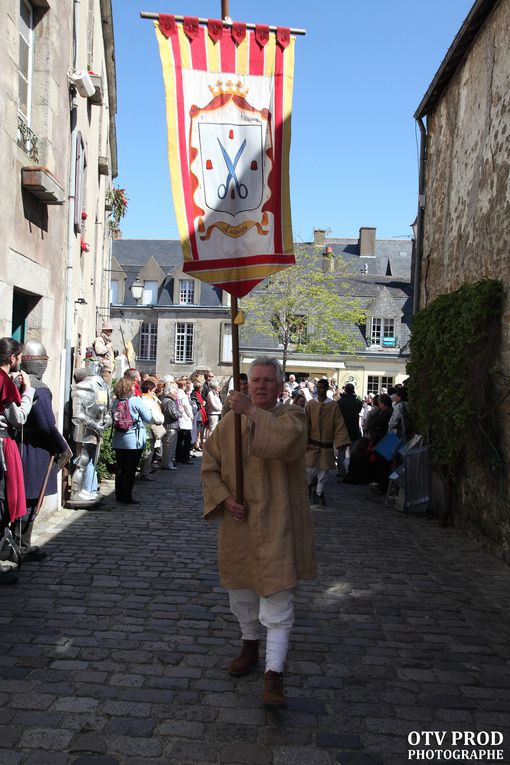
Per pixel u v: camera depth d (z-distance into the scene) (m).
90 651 3.99
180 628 4.43
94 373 8.53
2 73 5.97
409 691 3.63
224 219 3.82
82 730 3.09
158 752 2.94
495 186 7.41
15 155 6.41
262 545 3.39
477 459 7.41
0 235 6.01
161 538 7.01
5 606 4.73
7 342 4.99
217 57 3.84
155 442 11.37
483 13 7.79
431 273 10.25
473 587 5.75
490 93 7.68
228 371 43.28
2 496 5.24
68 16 8.24
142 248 49.25
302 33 3.94
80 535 6.99
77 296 10.58
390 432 10.71
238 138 3.85
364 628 4.61
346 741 3.09
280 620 3.41
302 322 37.75
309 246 38.22
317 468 9.72
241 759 2.91
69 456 5.93
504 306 6.98
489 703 3.52
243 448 3.51
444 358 8.07
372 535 7.78
